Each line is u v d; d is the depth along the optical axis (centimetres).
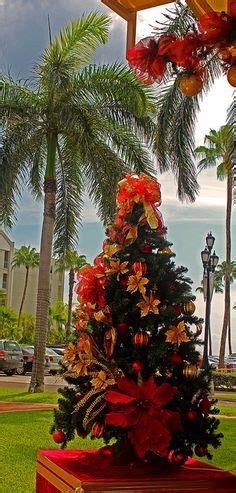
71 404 294
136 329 286
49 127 1645
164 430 254
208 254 1975
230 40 251
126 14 297
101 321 287
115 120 1577
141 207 306
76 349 297
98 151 1566
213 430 278
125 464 265
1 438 735
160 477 245
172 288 295
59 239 1789
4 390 1625
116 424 254
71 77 1556
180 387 275
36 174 1806
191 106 1320
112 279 294
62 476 254
